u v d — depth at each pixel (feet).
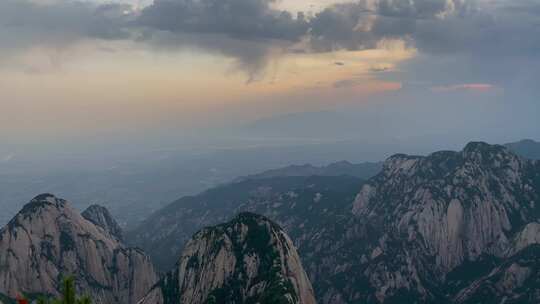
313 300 609.42
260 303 531.50
